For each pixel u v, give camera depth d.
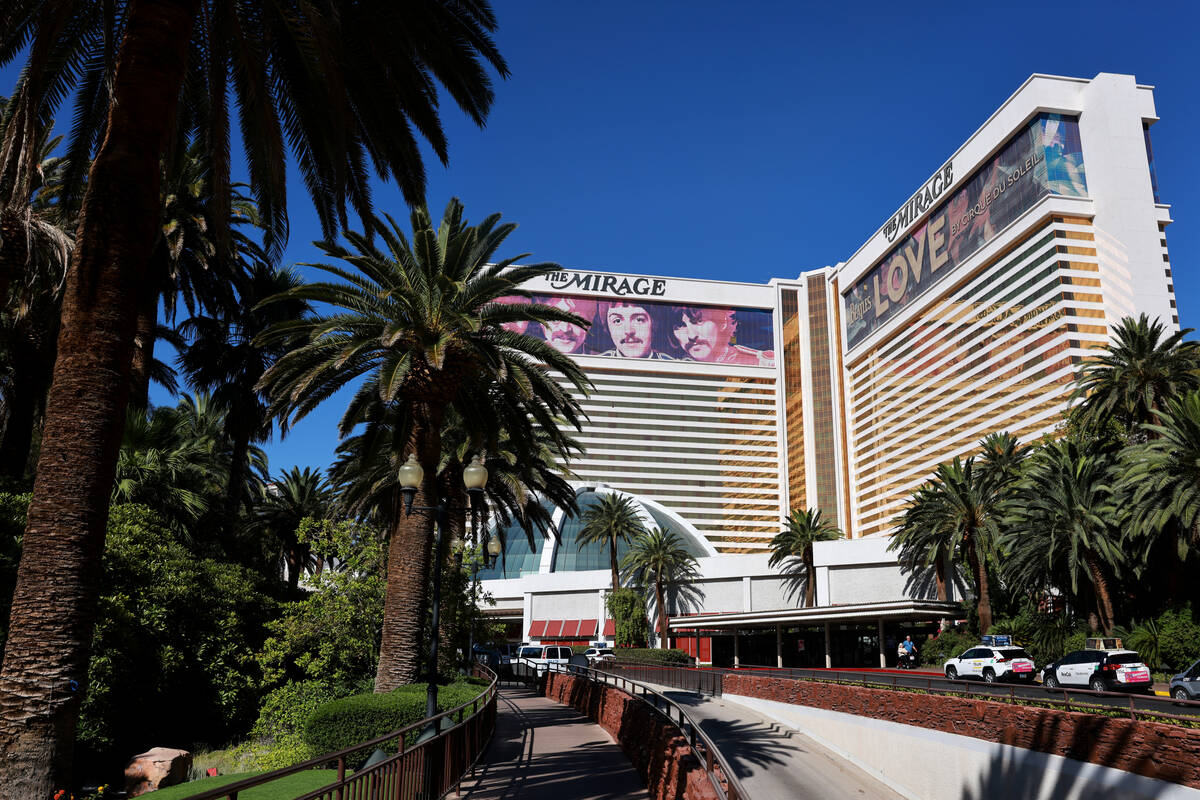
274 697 23.30
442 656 29.20
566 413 21.27
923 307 139.50
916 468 136.38
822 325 170.50
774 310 173.62
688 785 9.56
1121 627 40.97
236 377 35.34
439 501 20.03
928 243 140.25
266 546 48.03
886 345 150.50
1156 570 42.19
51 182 26.64
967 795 17.08
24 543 8.68
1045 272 112.75
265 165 14.79
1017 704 16.58
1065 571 44.84
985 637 35.00
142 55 9.72
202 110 14.98
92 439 8.90
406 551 19.23
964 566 58.66
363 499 29.55
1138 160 112.12
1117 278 109.00
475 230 20.17
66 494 8.73
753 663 74.81
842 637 68.75
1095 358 45.56
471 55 14.76
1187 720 13.14
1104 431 46.38
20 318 24.55
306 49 12.60
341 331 19.59
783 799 18.34
